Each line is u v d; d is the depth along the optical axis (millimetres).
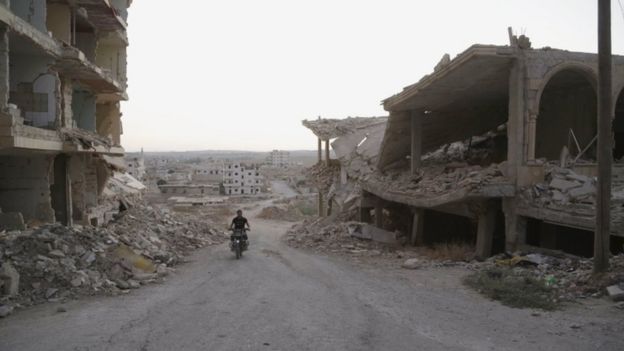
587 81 17891
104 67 24031
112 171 25766
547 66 15289
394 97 21375
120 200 24812
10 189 15688
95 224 20922
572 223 12898
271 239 26047
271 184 128750
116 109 25062
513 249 15188
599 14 9680
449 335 6984
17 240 10836
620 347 6336
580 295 9141
